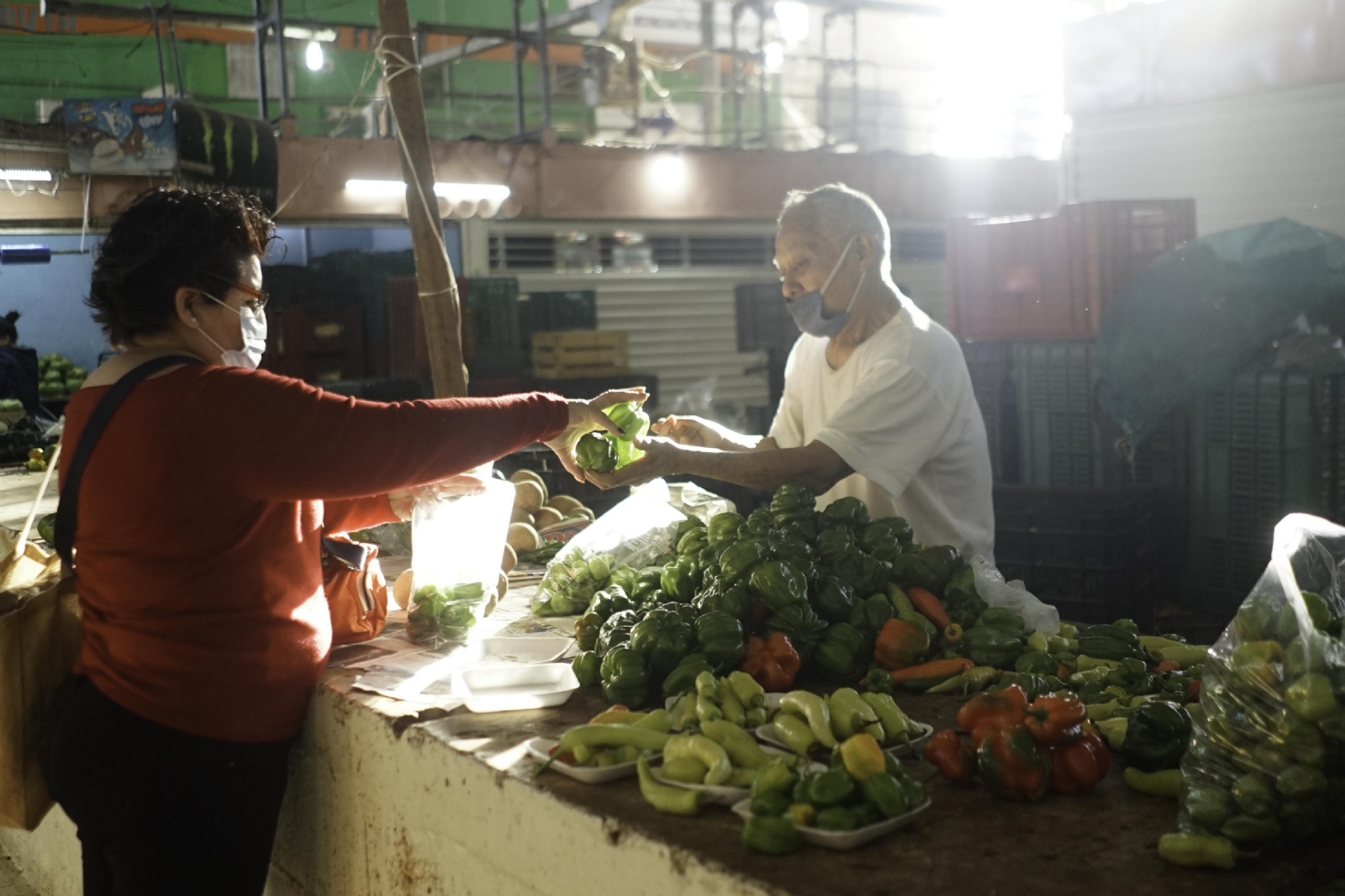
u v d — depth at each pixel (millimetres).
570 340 11383
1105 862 1617
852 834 1632
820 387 3568
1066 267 6543
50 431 7512
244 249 2205
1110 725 2021
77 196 8055
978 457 3439
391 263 11289
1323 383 5234
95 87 13461
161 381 2055
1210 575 5633
